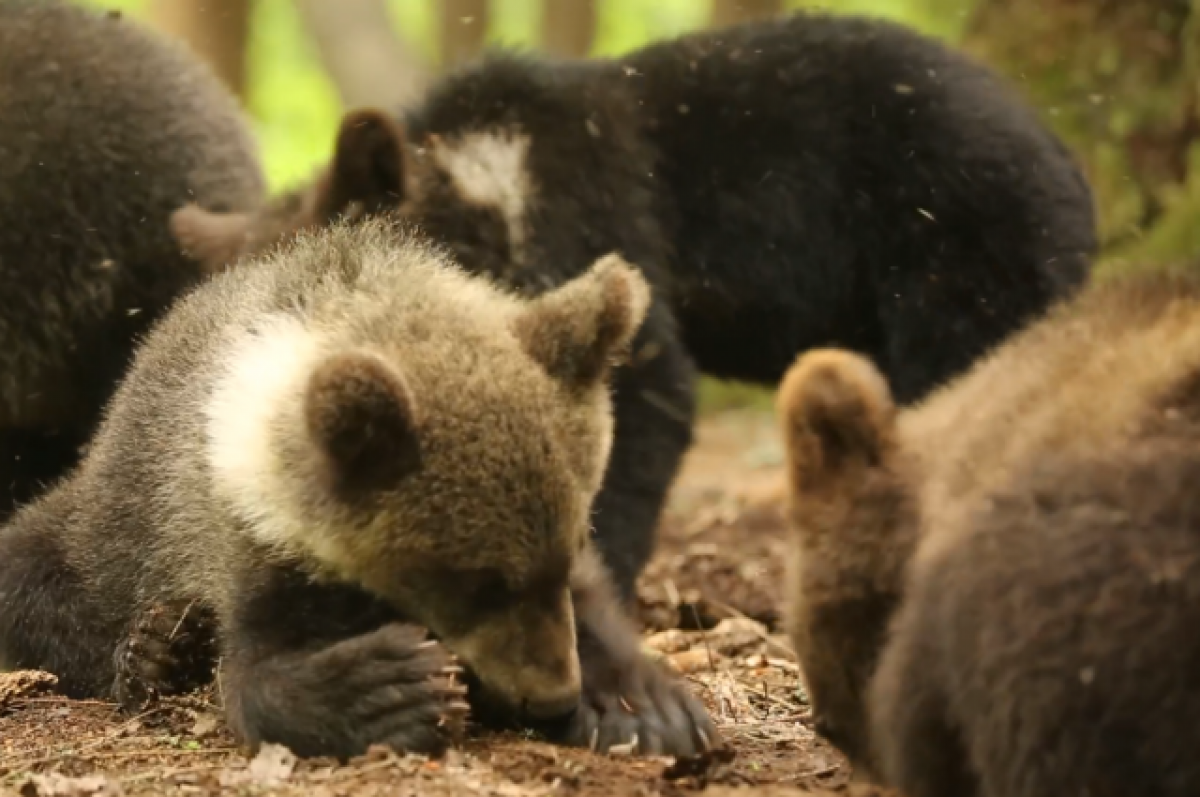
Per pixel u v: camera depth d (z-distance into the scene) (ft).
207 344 35.76
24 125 53.72
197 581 34.35
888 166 54.13
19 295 54.08
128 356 55.47
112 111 54.90
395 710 29.53
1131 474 21.93
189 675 34.78
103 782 28.43
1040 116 60.49
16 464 56.85
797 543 27.94
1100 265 72.13
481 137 52.16
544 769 28.96
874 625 26.73
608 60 57.00
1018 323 53.31
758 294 55.21
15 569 39.01
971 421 26.66
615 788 28.43
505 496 29.63
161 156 55.52
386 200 49.11
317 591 31.48
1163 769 21.22
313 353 31.96
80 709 35.58
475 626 30.25
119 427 38.06
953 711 23.50
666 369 51.88
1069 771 21.76
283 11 141.49
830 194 54.54
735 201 54.65
